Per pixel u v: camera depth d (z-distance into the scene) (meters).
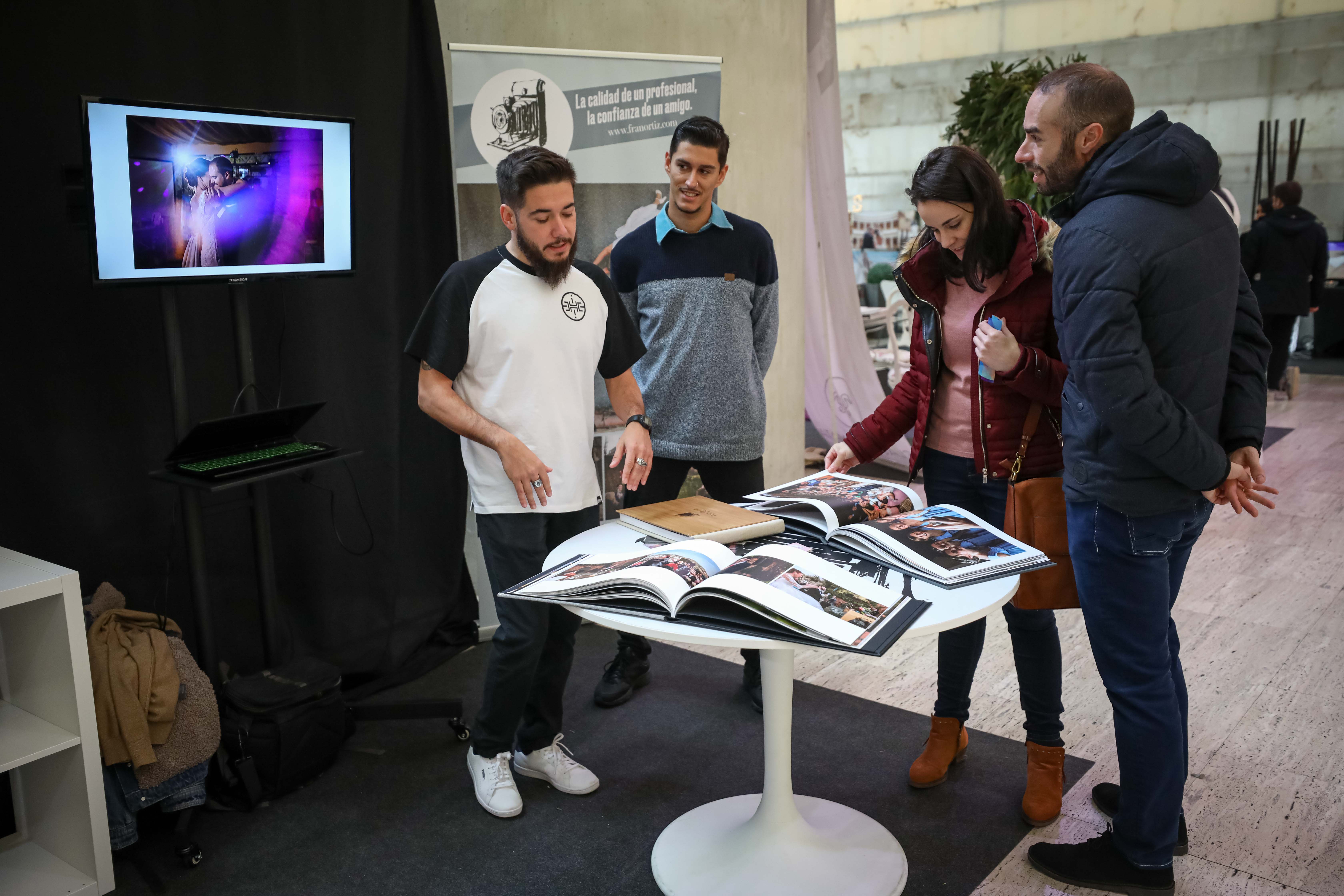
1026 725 2.12
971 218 1.81
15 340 2.22
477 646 3.22
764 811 1.90
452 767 2.43
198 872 2.02
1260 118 8.57
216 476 2.07
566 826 2.14
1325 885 1.85
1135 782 1.77
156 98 2.37
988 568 1.55
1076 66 1.64
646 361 2.60
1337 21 8.07
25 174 2.19
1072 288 1.59
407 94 2.88
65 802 1.95
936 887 1.87
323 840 2.12
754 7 3.61
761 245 2.55
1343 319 8.57
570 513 2.17
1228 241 1.62
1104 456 1.65
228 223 2.17
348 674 2.89
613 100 3.15
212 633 2.35
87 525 2.38
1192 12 8.62
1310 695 2.64
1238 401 1.69
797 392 4.12
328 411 2.81
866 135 10.36
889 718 2.59
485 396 2.09
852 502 1.83
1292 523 4.21
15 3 2.13
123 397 2.41
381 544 2.96
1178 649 1.90
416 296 3.02
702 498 2.06
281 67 2.59
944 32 9.68
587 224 3.19
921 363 2.12
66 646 1.86
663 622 1.40
